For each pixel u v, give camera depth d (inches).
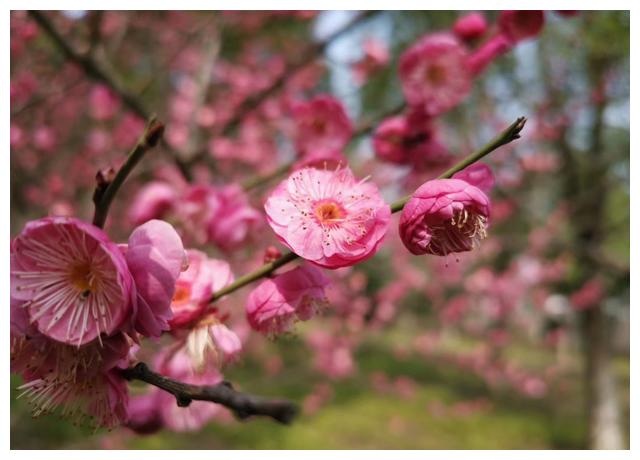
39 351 42.3
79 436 203.2
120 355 41.6
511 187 261.1
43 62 150.6
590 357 266.5
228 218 85.0
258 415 44.2
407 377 377.1
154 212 89.4
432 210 42.5
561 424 307.6
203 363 51.4
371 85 215.3
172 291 40.4
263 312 50.9
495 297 282.5
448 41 93.3
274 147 218.5
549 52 224.5
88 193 184.5
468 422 306.7
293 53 216.2
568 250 238.5
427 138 95.7
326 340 266.1
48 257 42.2
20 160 180.2
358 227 46.9
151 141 39.9
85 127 212.2
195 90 171.9
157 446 223.8
